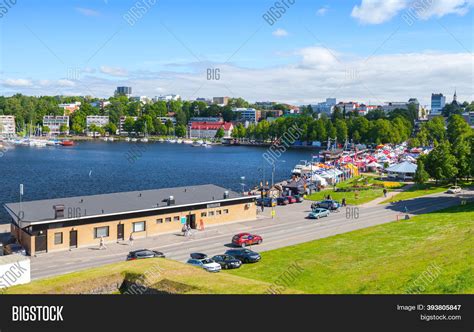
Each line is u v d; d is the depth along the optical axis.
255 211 76.00
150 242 60.94
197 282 27.33
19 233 58.78
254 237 59.16
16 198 113.44
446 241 47.72
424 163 111.38
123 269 28.89
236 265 47.50
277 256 51.50
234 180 154.88
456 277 33.59
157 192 74.00
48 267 49.59
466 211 68.38
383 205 85.69
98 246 58.59
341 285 36.81
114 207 63.12
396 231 58.47
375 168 148.75
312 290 36.06
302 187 104.62
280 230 67.12
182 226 67.69
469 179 116.94
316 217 75.06
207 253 55.47
